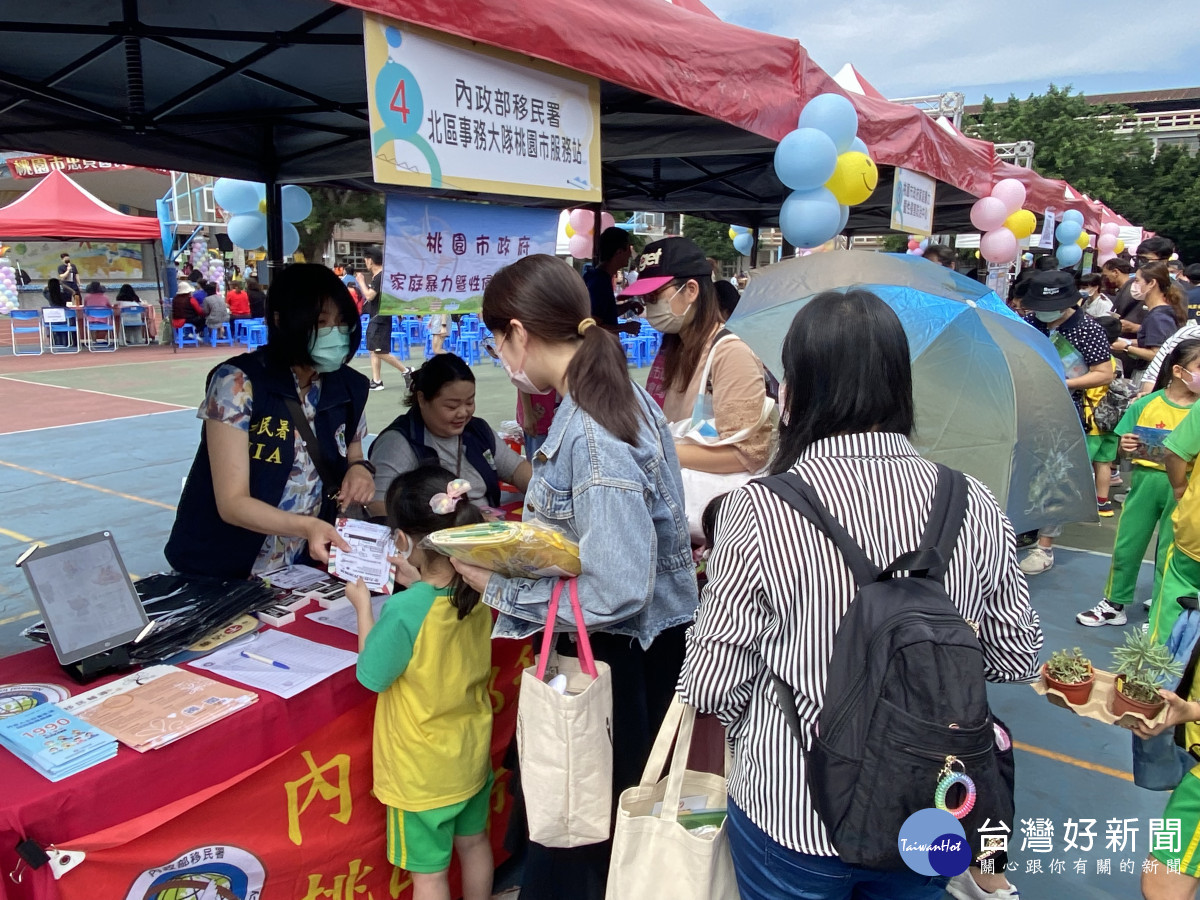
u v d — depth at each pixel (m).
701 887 1.48
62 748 1.52
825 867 1.31
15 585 4.73
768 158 5.32
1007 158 8.05
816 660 1.26
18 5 2.31
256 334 15.92
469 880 2.16
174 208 15.35
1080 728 3.41
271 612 2.20
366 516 2.56
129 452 7.84
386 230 2.44
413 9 1.65
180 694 1.74
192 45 2.69
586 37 2.13
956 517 1.32
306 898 1.93
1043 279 5.26
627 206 7.31
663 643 2.01
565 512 1.67
